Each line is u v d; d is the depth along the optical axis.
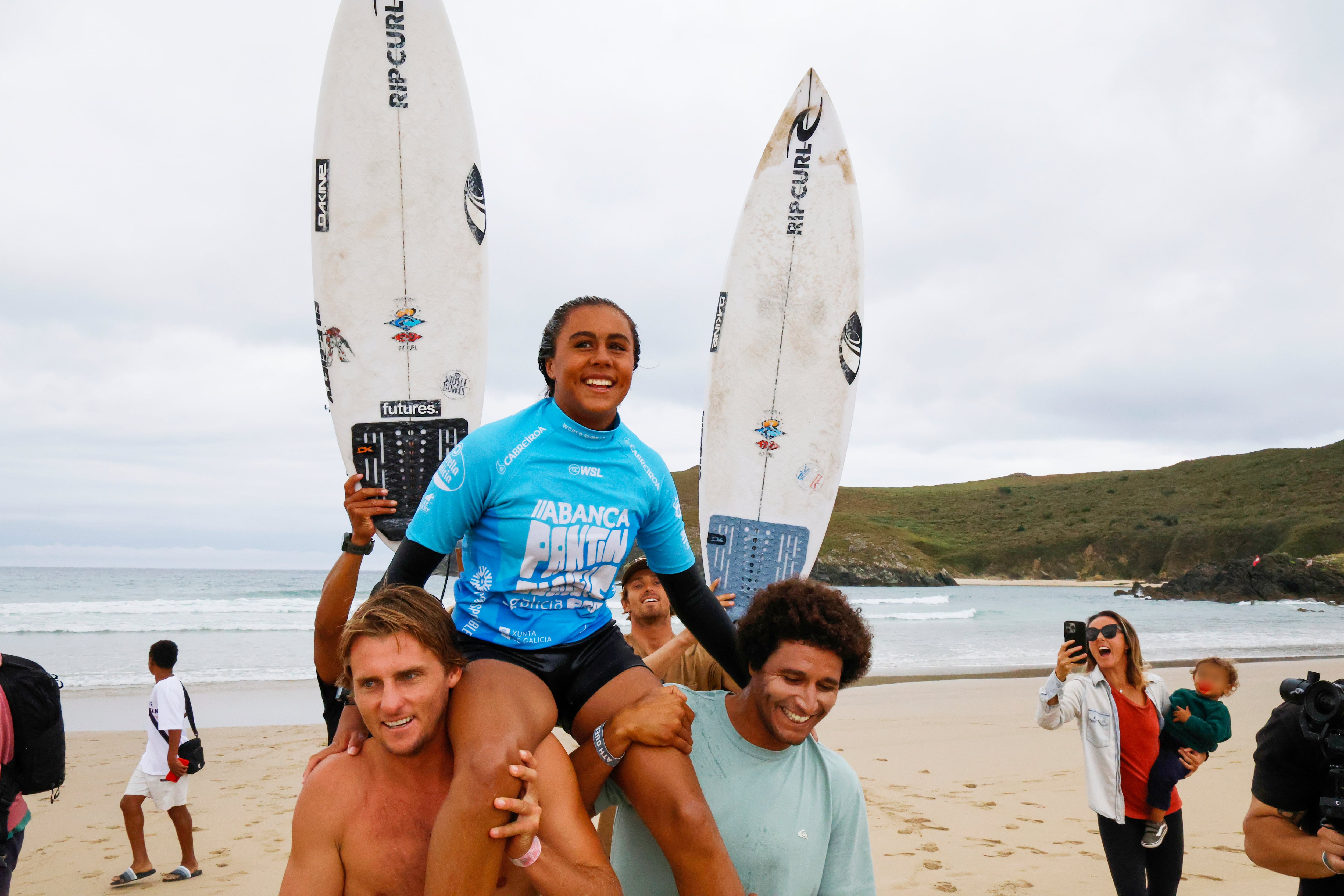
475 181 3.24
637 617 3.52
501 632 1.78
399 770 1.59
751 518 3.60
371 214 3.14
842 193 3.76
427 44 3.24
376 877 1.54
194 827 6.23
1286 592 50.44
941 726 9.94
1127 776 3.48
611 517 1.85
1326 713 1.75
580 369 1.82
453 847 1.43
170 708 5.21
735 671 2.23
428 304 3.15
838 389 3.66
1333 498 74.81
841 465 3.61
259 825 6.28
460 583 1.88
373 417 3.06
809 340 3.70
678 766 1.63
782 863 1.68
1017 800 6.65
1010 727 9.89
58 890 5.02
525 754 1.50
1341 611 41.53
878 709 11.20
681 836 1.57
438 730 1.58
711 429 3.67
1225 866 4.89
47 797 7.07
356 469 3.03
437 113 3.23
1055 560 81.44
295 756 8.64
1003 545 84.75
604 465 1.87
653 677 1.86
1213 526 75.06
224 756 8.66
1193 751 3.39
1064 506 93.62
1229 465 92.81
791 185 3.79
